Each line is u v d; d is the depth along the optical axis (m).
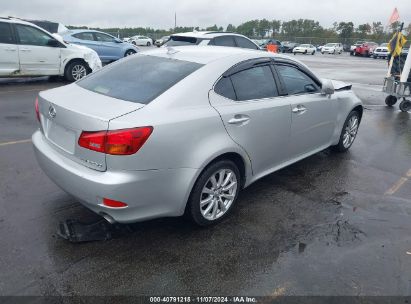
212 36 10.28
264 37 65.50
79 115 2.81
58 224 3.38
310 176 4.76
